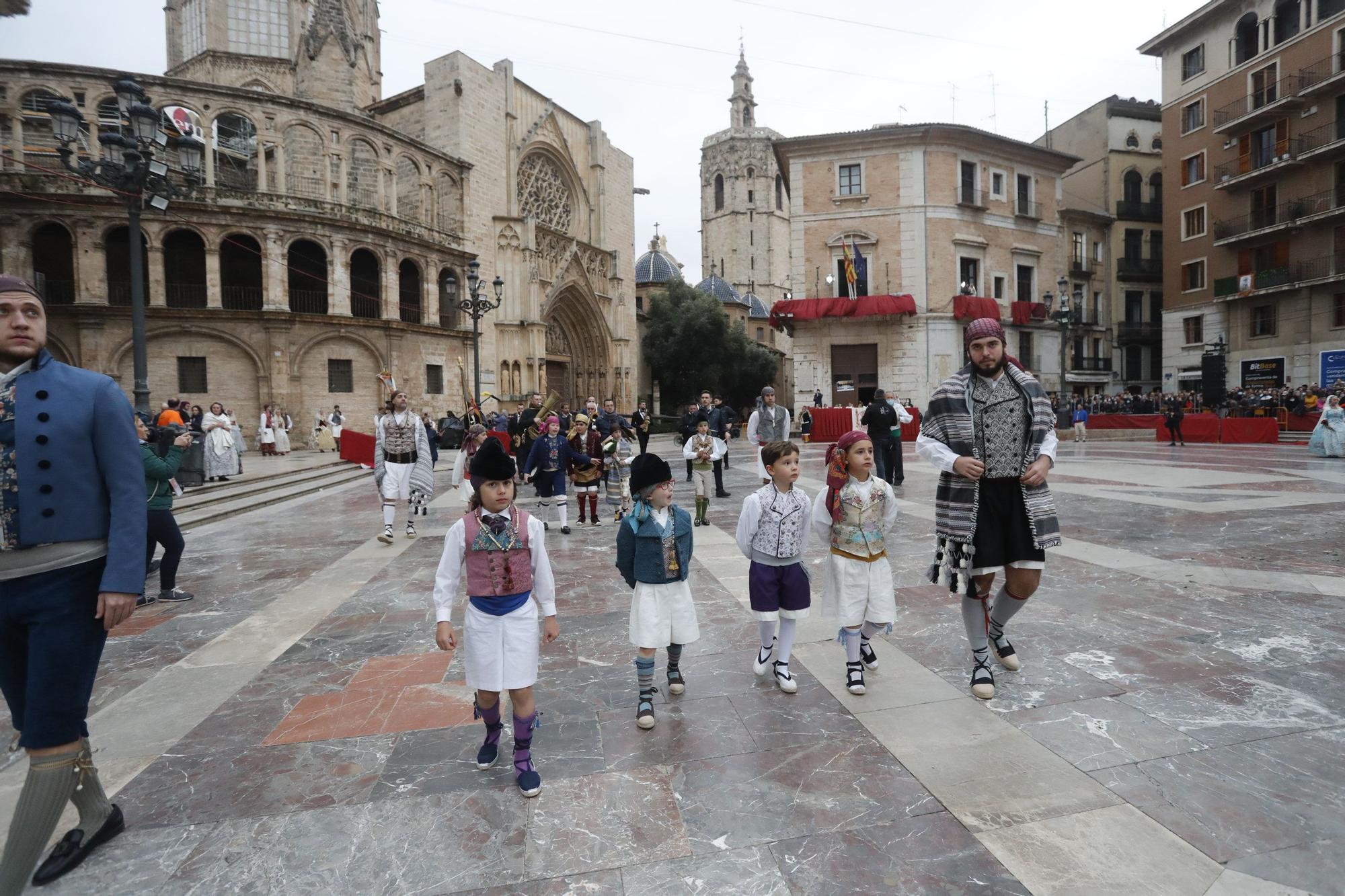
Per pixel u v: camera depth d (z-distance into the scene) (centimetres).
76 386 250
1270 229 2922
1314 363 2886
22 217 2370
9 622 242
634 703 388
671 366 4903
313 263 2978
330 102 3422
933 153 3136
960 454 367
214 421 1498
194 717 384
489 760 319
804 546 400
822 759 317
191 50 3697
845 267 3212
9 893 233
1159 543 721
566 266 3897
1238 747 311
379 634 528
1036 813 268
